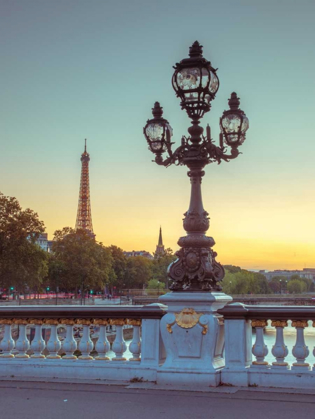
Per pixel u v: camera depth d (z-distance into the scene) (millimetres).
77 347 11375
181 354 10492
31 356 11547
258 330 10367
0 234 95250
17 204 97688
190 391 9852
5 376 11406
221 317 10773
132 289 197500
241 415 8273
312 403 8930
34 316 11539
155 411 8555
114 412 8523
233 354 10328
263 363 10250
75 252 136625
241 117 10719
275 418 8094
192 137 10977
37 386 10414
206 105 10977
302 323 10102
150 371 10641
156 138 11078
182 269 10695
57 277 134500
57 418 8234
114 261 193125
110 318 11156
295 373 9984
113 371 10891
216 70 11148
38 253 98562
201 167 10953
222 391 9773
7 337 11734
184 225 10828
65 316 11406
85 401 9227
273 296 172125
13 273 95125
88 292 187625
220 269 10961
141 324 11008
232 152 10789
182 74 10844
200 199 10898
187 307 10516
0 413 8531
